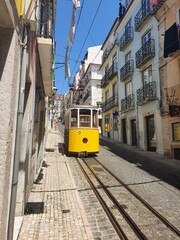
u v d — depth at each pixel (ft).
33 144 21.09
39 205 16.55
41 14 20.99
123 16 69.51
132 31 62.85
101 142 71.56
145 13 53.11
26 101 15.64
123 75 66.23
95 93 117.70
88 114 43.01
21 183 13.94
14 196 9.84
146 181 25.30
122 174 28.60
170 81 42.98
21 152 14.46
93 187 22.91
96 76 119.24
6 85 8.71
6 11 7.93
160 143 46.11
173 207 17.57
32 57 16.20
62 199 18.15
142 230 13.70
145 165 34.63
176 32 39.60
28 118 15.38
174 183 24.52
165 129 44.19
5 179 8.28
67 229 12.76
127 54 67.00
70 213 15.19
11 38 9.01
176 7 41.19
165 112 44.16
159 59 47.01
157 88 47.78
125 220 15.17
